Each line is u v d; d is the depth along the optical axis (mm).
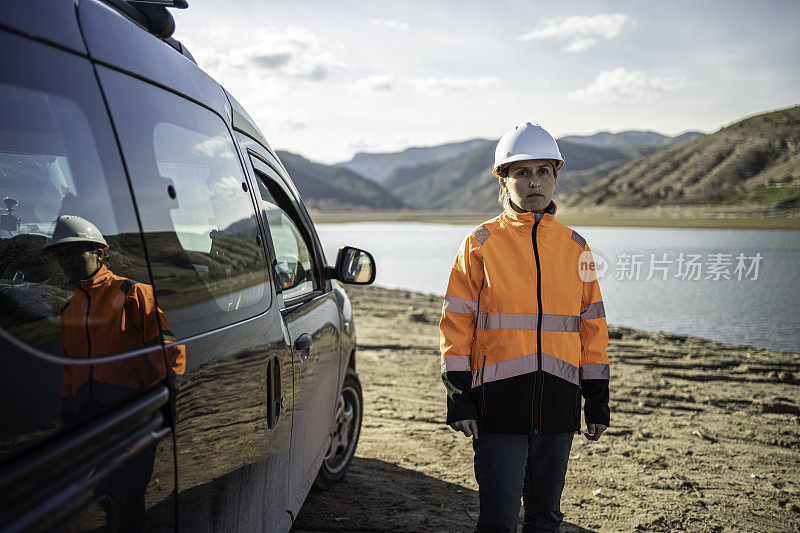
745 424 5492
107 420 1211
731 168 163625
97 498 1171
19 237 1633
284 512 2414
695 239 42312
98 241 1442
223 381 1777
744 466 4500
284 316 2500
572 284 2311
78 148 1386
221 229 2025
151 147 1629
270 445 2191
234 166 2264
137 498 1313
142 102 1615
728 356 8344
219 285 1897
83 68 1375
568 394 2281
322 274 3463
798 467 4504
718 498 3941
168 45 1952
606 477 4250
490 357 2287
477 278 2330
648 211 146875
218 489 1727
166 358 1479
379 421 5414
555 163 2361
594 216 144875
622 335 9734
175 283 1617
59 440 1082
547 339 2264
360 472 4203
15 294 1364
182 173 1801
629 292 16562
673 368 7629
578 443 4941
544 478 2402
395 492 3883
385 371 7371
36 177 1646
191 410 1574
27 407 1029
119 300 1462
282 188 3004
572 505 3803
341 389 3664
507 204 2424
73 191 1452
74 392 1144
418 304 13578
